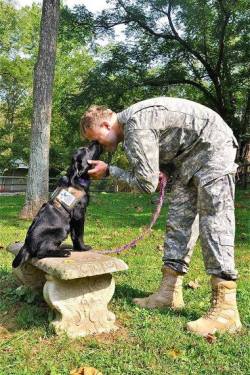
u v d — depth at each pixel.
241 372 2.65
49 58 9.15
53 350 2.82
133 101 20.77
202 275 4.68
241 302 3.84
